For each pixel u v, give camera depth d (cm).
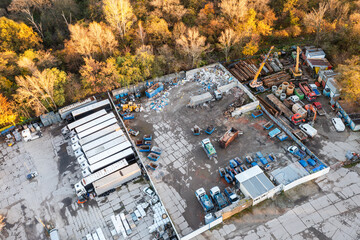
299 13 10756
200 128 8038
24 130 8375
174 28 10156
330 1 10469
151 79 9656
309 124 7831
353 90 7650
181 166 7094
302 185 6444
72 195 6731
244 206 6031
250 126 7962
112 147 7412
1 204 6675
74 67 9819
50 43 10838
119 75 8806
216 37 10688
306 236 5575
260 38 10500
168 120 8375
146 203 6344
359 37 9400
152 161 7281
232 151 7331
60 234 6028
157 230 5806
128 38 10256
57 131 8425
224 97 8931
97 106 8619
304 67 9881
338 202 6072
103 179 6619
